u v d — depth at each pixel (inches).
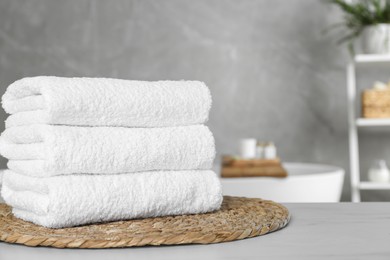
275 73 112.3
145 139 24.8
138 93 24.9
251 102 112.5
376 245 19.8
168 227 22.0
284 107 112.1
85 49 113.0
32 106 24.0
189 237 19.9
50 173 22.8
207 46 112.9
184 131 26.1
